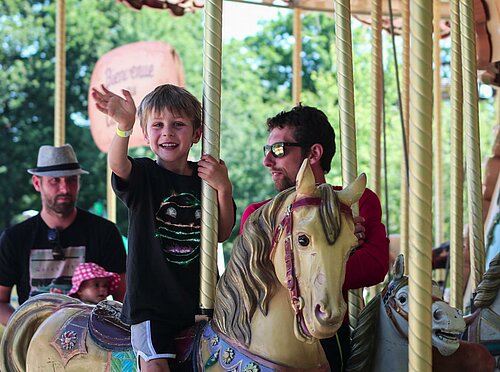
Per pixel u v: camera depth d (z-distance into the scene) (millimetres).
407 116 6828
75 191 5680
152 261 3465
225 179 3551
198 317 3492
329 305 2736
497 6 5754
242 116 20422
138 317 3396
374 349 3611
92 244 5625
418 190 2887
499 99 8500
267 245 3088
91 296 5047
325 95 18781
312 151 3762
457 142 4801
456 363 3549
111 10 21312
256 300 3115
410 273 2912
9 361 4223
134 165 3457
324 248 2799
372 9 5633
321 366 3160
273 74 21359
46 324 3943
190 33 21453
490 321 3982
